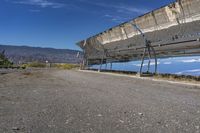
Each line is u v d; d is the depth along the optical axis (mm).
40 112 8438
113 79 27703
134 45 38125
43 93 13805
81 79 27078
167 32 28312
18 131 6117
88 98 12023
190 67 33969
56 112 8453
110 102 10820
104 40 46844
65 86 18344
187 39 26375
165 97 12883
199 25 23484
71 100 11289
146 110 9039
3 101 10648
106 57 61156
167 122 7203
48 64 130750
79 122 7078
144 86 19203
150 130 6324
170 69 37844
